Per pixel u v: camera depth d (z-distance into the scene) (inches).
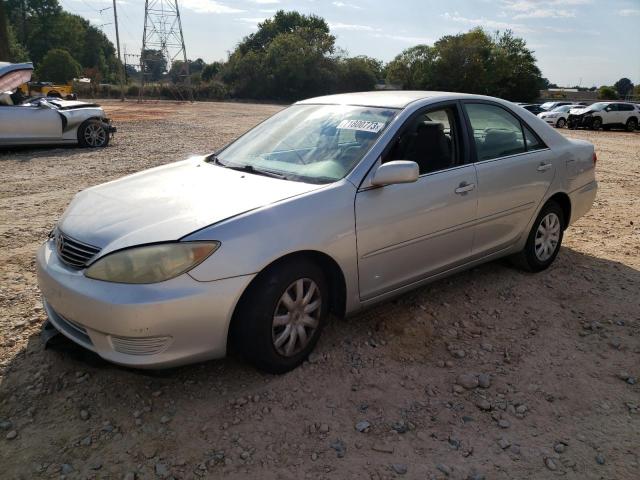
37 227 240.4
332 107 163.6
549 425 114.4
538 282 186.1
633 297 177.0
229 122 902.4
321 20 3806.6
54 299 116.7
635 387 128.9
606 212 295.0
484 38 2640.3
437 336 148.1
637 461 104.7
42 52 3814.0
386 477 98.1
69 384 121.8
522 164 175.3
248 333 117.2
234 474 98.0
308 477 97.7
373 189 134.5
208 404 116.3
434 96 160.6
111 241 112.9
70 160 431.2
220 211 117.4
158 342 108.3
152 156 459.5
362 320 153.0
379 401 119.5
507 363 137.0
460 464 102.0
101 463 99.8
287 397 119.0
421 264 150.2
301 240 119.2
